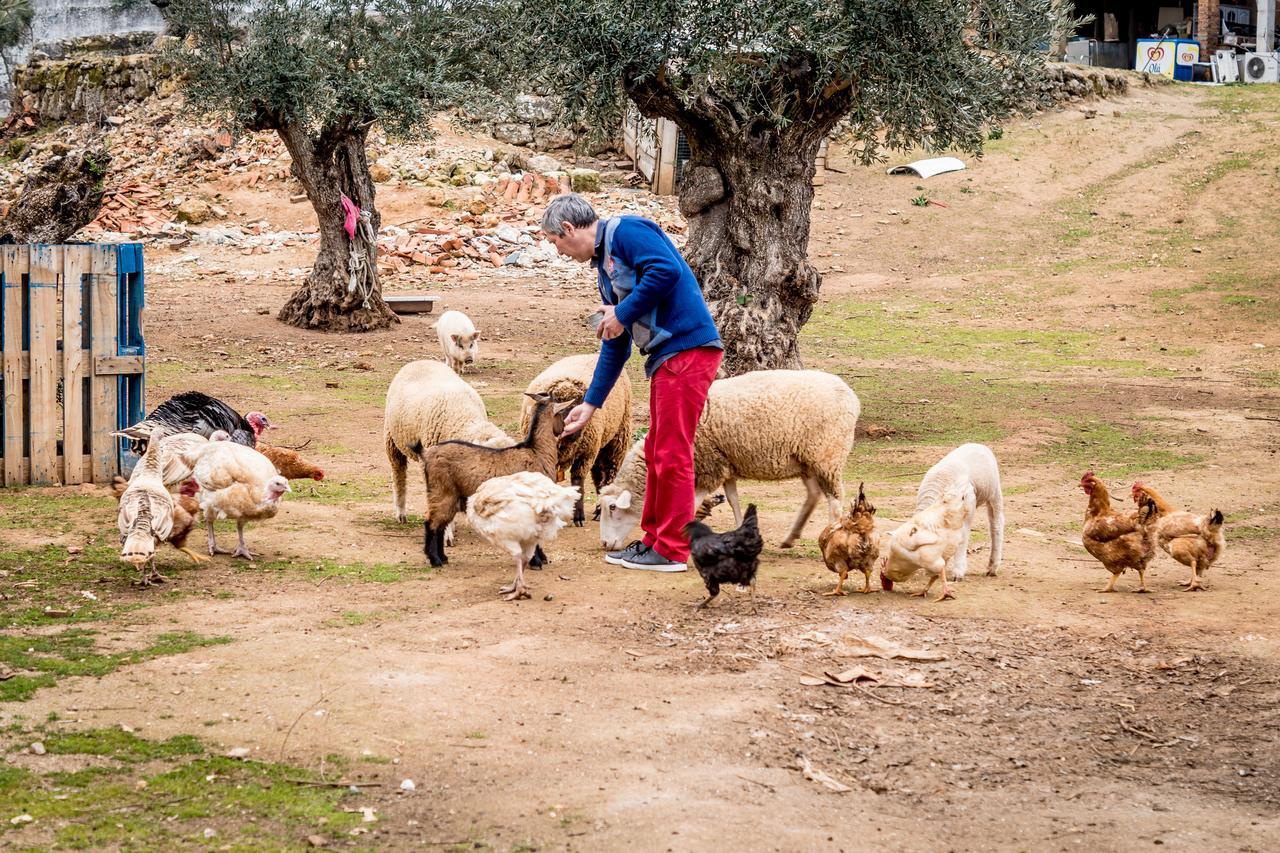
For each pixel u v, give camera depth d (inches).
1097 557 306.7
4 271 383.6
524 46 553.9
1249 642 261.7
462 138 1365.7
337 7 803.4
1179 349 853.2
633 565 309.9
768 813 179.9
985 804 187.6
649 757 197.8
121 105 1520.7
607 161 1397.6
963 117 560.7
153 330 800.9
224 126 824.3
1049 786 195.3
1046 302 1013.8
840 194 1326.3
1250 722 221.6
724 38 530.3
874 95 550.6
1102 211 1252.5
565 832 171.9
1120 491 448.8
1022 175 1352.1
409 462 464.8
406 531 355.9
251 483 307.1
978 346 865.5
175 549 319.9
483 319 903.7
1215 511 300.4
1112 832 179.0
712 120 570.3
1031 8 565.0
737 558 272.5
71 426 394.6
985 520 401.4
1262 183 1266.0
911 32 537.0
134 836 166.4
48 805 173.5
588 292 1032.2
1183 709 227.8
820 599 287.4
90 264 390.0
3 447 391.2
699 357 292.2
